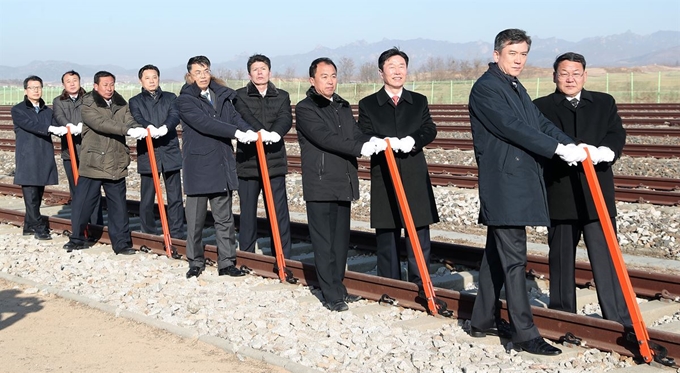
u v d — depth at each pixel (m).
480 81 5.81
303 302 7.30
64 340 6.61
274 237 8.02
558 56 6.36
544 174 6.39
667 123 23.19
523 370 5.48
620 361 5.63
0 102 62.94
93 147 9.40
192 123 8.04
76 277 8.51
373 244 9.41
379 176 7.27
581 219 6.25
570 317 5.97
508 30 5.81
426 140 7.02
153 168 9.22
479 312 6.12
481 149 5.81
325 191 7.03
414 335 6.26
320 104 7.03
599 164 6.21
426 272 6.71
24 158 10.56
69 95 10.59
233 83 59.22
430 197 7.20
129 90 62.41
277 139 8.03
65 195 13.60
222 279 8.23
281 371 5.73
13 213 11.67
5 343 6.59
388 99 7.13
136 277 8.35
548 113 6.37
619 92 46.16
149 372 5.82
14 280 8.59
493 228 5.87
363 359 5.77
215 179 8.09
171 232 10.18
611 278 6.25
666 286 7.08
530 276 7.95
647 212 10.80
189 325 6.75
